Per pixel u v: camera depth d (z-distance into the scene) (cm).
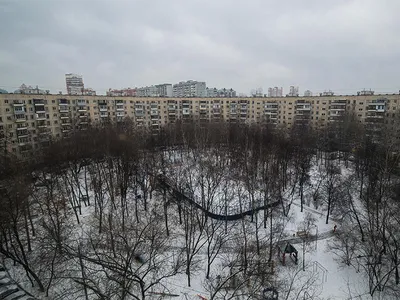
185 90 15038
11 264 2711
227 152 6078
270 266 2609
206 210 3203
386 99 7031
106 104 8469
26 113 6588
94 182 3984
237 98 9675
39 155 5681
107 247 2553
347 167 5747
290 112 9056
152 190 4219
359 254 2878
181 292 2403
